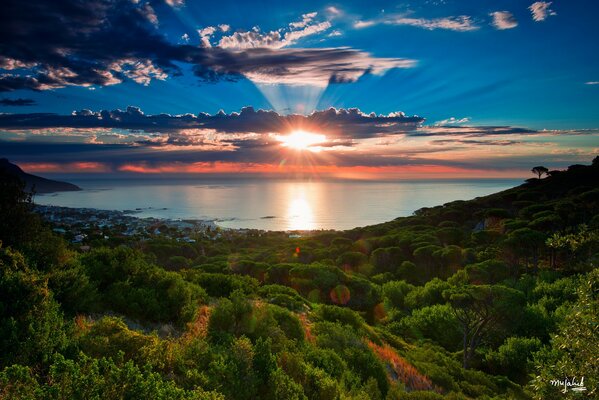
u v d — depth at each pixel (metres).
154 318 11.12
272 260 58.34
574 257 33.47
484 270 33.47
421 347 23.45
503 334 23.44
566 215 43.66
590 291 8.05
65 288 9.71
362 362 12.42
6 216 10.61
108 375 4.67
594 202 48.72
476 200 84.50
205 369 7.30
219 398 5.52
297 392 7.71
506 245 37.06
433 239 49.94
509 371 20.20
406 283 39.12
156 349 6.89
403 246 51.00
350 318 19.42
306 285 33.78
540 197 71.44
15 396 4.15
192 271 21.20
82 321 8.77
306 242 74.50
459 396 11.81
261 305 11.96
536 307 23.75
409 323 27.52
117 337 7.05
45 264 10.55
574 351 7.88
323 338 13.80
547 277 30.81
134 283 12.26
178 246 66.19
